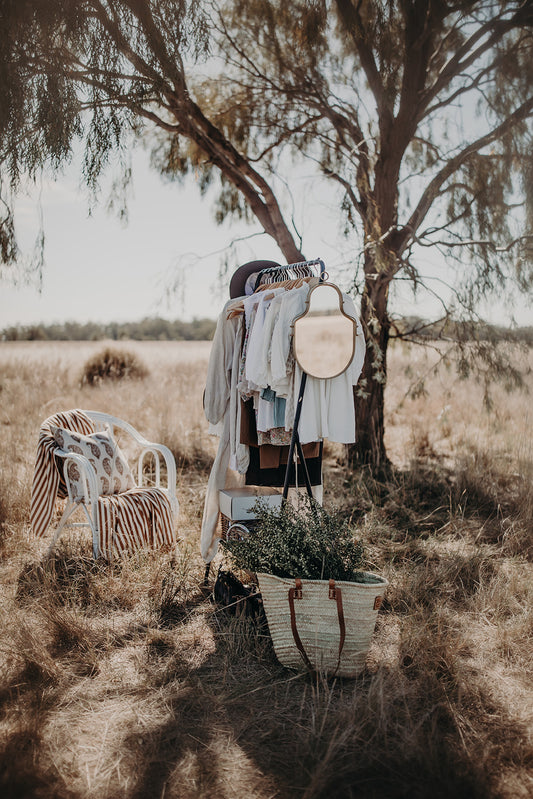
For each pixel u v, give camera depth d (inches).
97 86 139.6
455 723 100.4
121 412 378.0
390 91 218.7
